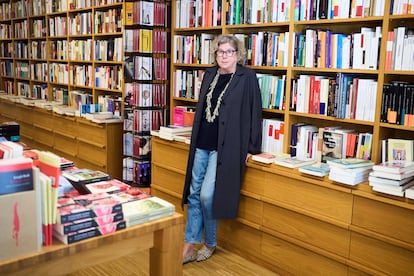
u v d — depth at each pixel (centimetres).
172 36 405
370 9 262
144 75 423
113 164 488
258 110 306
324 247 267
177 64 403
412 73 242
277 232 294
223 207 301
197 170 316
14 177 137
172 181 376
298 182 277
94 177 212
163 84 440
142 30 414
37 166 166
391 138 279
